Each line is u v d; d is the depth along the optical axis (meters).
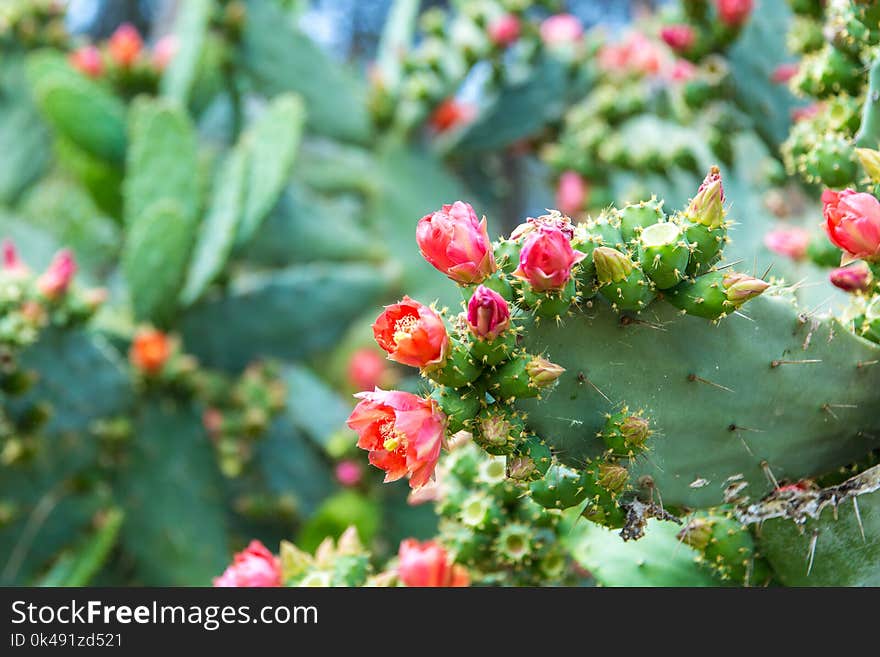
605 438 1.12
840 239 1.22
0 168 3.42
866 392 1.26
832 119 1.56
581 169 3.20
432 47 3.39
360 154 3.48
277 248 3.23
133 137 2.88
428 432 1.01
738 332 1.18
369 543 2.39
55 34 3.50
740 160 2.61
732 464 1.23
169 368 2.66
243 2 3.29
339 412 3.05
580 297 1.10
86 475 2.63
